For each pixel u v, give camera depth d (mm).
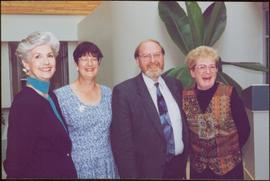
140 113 1595
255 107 1898
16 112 1244
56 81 1494
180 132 1643
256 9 2191
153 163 1621
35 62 1363
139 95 1603
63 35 2146
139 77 1635
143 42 1654
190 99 1655
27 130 1243
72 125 1457
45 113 1312
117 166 1576
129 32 2053
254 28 2191
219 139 1662
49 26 2123
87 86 1511
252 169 1934
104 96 1555
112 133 1564
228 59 2182
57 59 1552
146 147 1609
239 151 1692
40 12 2078
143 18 2057
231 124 1654
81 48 1523
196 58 1656
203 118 1648
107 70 1985
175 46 2043
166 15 2004
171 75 1690
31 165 1303
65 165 1377
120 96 1575
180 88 1673
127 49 2037
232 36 2178
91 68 1521
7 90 1891
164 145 1625
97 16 2096
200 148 1683
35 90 1322
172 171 1658
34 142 1274
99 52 1561
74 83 1516
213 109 1640
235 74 2154
